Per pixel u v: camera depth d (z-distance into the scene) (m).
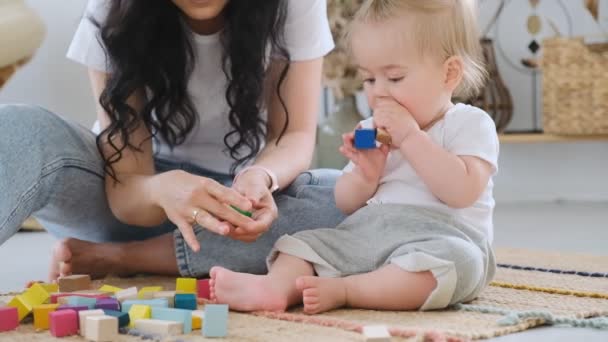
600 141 3.63
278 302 1.26
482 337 1.09
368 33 1.40
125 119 1.53
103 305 1.18
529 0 3.64
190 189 1.33
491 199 1.40
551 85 3.41
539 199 3.67
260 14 1.56
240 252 1.55
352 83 2.93
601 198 3.63
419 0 1.38
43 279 1.83
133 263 1.64
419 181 1.39
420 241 1.28
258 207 1.38
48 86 3.16
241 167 1.74
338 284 1.26
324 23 1.67
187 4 1.44
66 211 1.58
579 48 3.34
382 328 1.03
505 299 1.36
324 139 2.98
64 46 3.15
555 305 1.31
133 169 1.56
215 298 1.28
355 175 1.45
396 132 1.37
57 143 1.48
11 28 1.36
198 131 1.70
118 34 1.53
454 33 1.40
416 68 1.37
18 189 1.40
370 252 1.31
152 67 1.55
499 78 3.56
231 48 1.57
